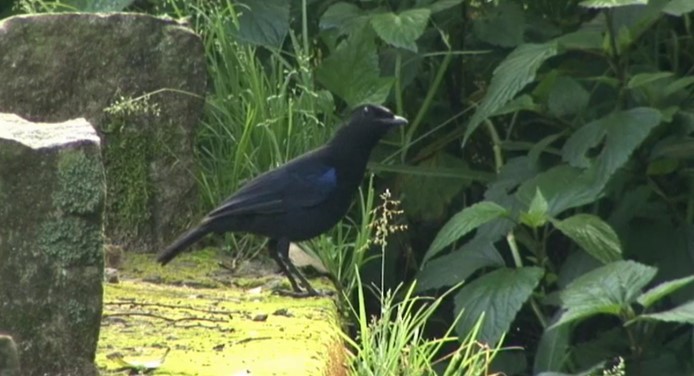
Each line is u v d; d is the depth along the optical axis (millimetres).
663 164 11039
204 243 11023
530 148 11727
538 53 10570
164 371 7367
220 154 11469
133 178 10750
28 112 10484
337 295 10258
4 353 5574
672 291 9789
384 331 8086
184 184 10867
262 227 10078
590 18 12320
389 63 12344
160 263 9930
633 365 10406
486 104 10562
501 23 12055
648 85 10812
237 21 11828
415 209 12102
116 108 10469
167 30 10758
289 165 10297
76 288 6812
